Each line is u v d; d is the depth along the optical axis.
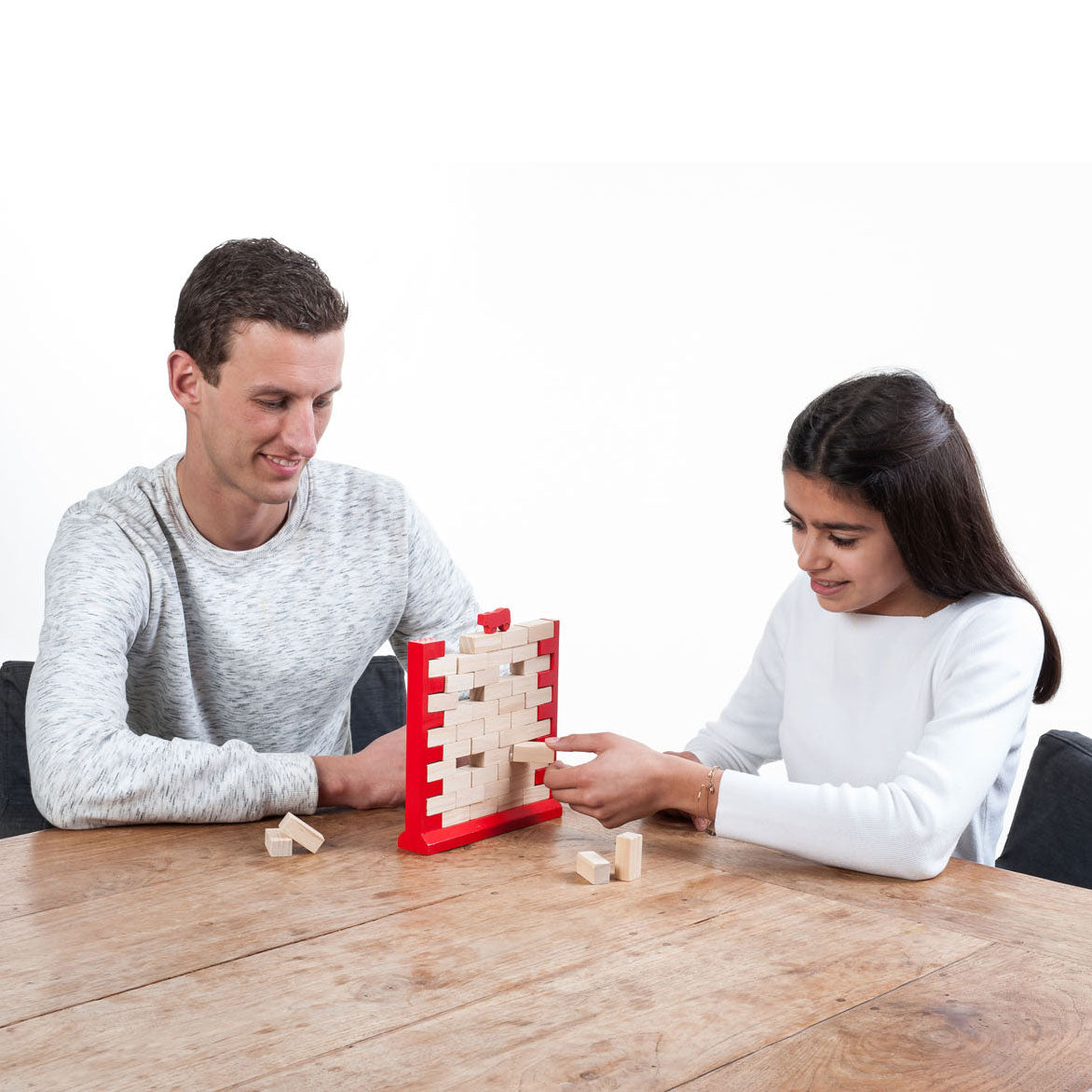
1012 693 1.21
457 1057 0.78
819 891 1.08
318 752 1.62
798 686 1.42
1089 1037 0.83
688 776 1.19
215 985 0.88
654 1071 0.77
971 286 3.82
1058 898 1.07
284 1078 0.76
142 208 3.89
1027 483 3.79
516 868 1.12
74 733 1.20
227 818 1.22
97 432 3.89
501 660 1.22
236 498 1.40
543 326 4.21
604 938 0.97
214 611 1.45
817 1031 0.82
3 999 0.85
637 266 4.14
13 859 1.12
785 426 4.07
